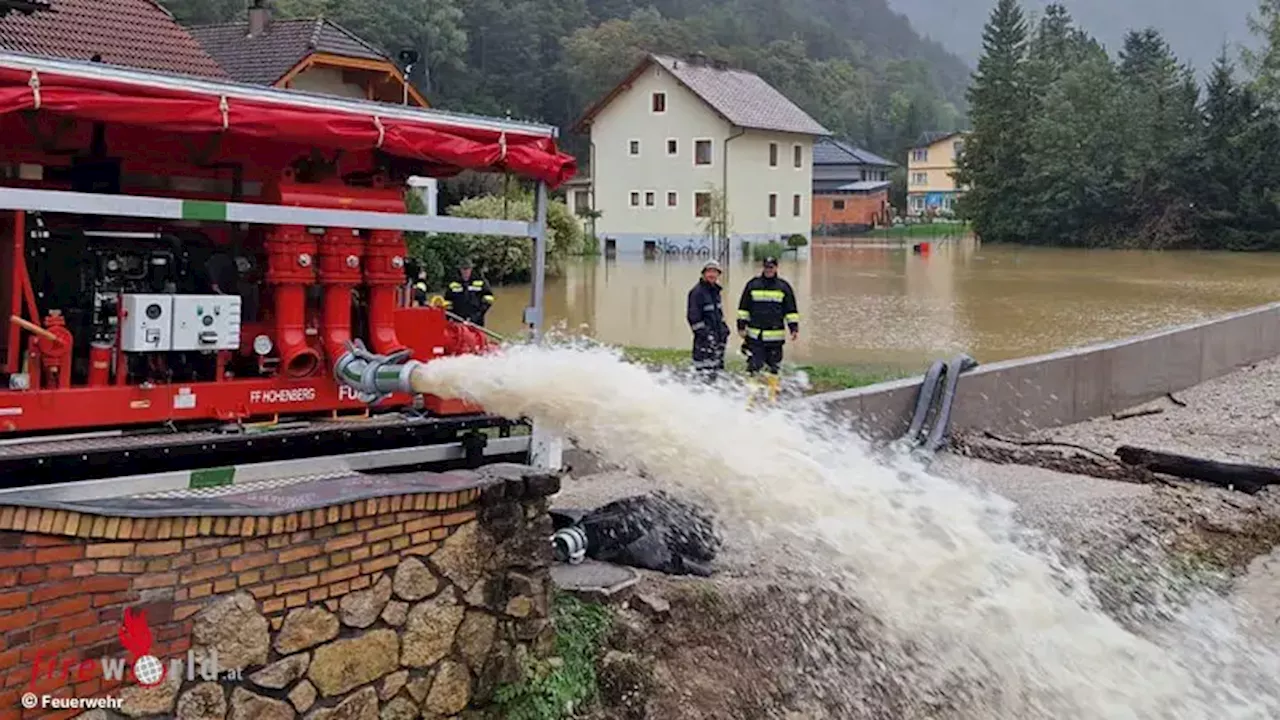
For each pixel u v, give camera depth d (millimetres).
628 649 6859
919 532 8445
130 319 6203
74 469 5949
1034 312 31672
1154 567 10289
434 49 95188
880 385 13438
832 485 7930
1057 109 78375
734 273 48375
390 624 5766
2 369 6043
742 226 64562
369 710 5676
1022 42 91875
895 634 7723
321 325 7125
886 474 9789
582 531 7754
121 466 6043
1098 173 72750
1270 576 10664
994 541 9055
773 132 66000
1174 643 9062
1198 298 36312
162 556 4914
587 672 6656
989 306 33375
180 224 6832
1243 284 41969
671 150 64875
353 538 5578
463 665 6086
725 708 6941
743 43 147625
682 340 24719
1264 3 73188
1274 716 8008
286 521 5305
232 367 6871
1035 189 76875
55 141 6328
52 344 5973
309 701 5434
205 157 6719
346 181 7312
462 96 97688
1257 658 8930
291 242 6820
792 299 14195
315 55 31859
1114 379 16688
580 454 10617
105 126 6395
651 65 64625
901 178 137125
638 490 9906
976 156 83938
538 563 6465
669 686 6871
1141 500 11602
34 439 5879
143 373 6398
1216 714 7930
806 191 69750
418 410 7367
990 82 85938
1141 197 72062
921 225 110375
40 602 4574
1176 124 71562
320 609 5461
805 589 7723
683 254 64562
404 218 7086
